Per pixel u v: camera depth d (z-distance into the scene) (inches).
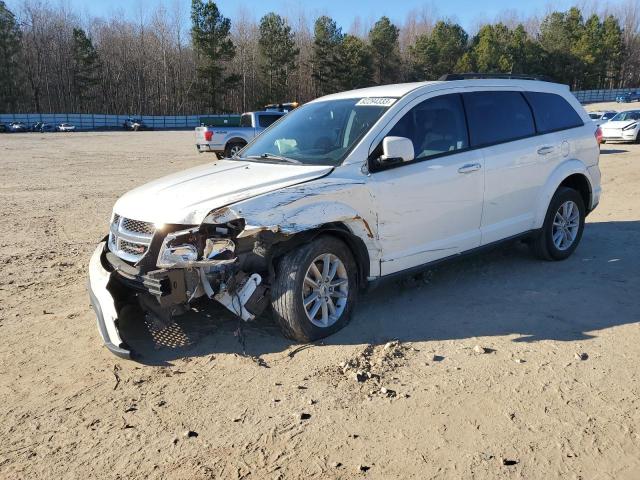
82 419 126.3
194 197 152.9
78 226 343.6
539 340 158.6
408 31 4271.7
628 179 494.6
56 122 2650.1
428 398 129.3
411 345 157.2
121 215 162.9
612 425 117.0
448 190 185.6
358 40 3186.5
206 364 149.9
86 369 150.3
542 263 233.8
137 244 153.5
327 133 185.0
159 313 155.5
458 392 131.4
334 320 164.2
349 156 168.1
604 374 137.9
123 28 3496.6
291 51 3176.7
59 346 165.2
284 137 196.5
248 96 3457.2
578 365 142.9
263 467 107.1
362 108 187.2
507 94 215.5
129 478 105.7
